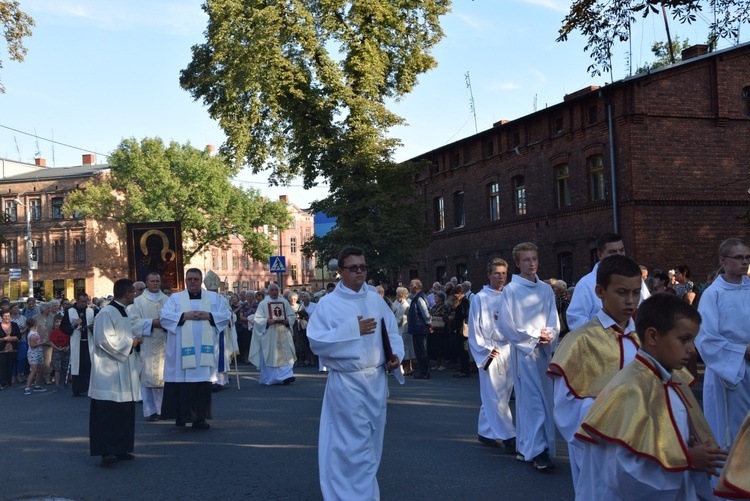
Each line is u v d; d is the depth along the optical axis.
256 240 62.25
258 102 29.08
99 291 64.38
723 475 2.88
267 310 16.86
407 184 31.05
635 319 3.59
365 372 6.08
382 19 29.64
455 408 11.85
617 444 3.42
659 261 24.41
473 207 34.41
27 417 12.91
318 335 6.08
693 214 24.84
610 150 25.19
